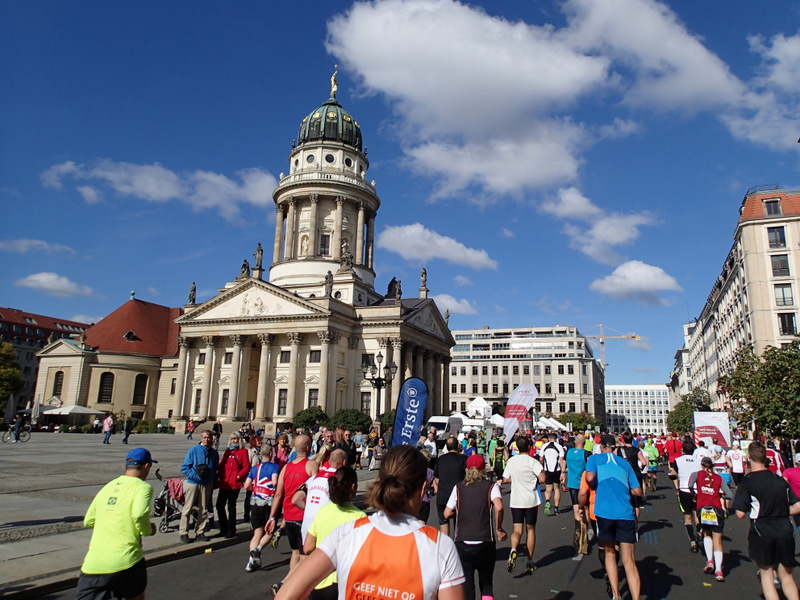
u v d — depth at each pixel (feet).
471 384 516.32
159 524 54.95
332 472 29.71
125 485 24.58
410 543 13.15
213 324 259.80
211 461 50.34
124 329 302.45
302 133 308.60
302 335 247.09
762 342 194.18
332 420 205.77
